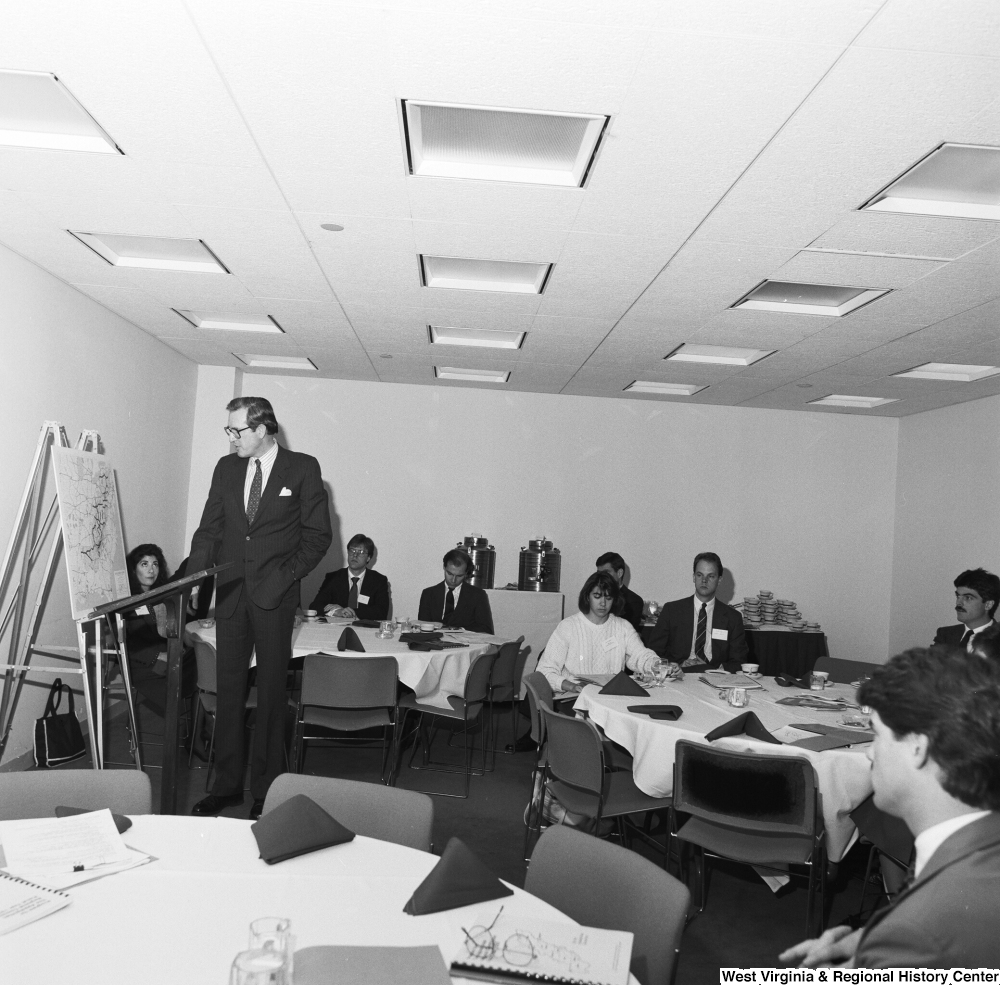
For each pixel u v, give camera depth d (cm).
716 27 223
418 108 282
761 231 364
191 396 730
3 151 320
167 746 251
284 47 242
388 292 492
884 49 229
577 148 305
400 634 534
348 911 153
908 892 114
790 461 823
